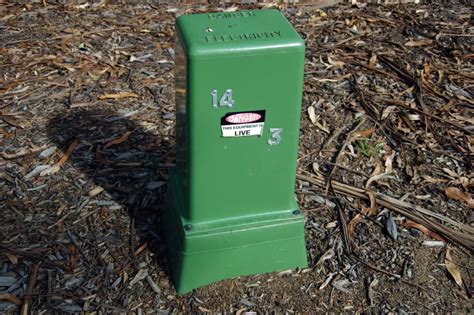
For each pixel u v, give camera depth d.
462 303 1.88
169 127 2.41
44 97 2.52
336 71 2.74
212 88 1.64
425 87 2.66
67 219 2.05
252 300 1.86
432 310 1.86
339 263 1.96
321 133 2.42
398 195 2.18
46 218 2.05
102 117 2.44
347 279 1.92
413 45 2.92
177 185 1.91
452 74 2.74
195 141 1.70
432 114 2.52
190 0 3.18
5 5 3.07
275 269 1.92
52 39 2.85
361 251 2.00
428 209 2.14
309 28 3.02
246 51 1.62
